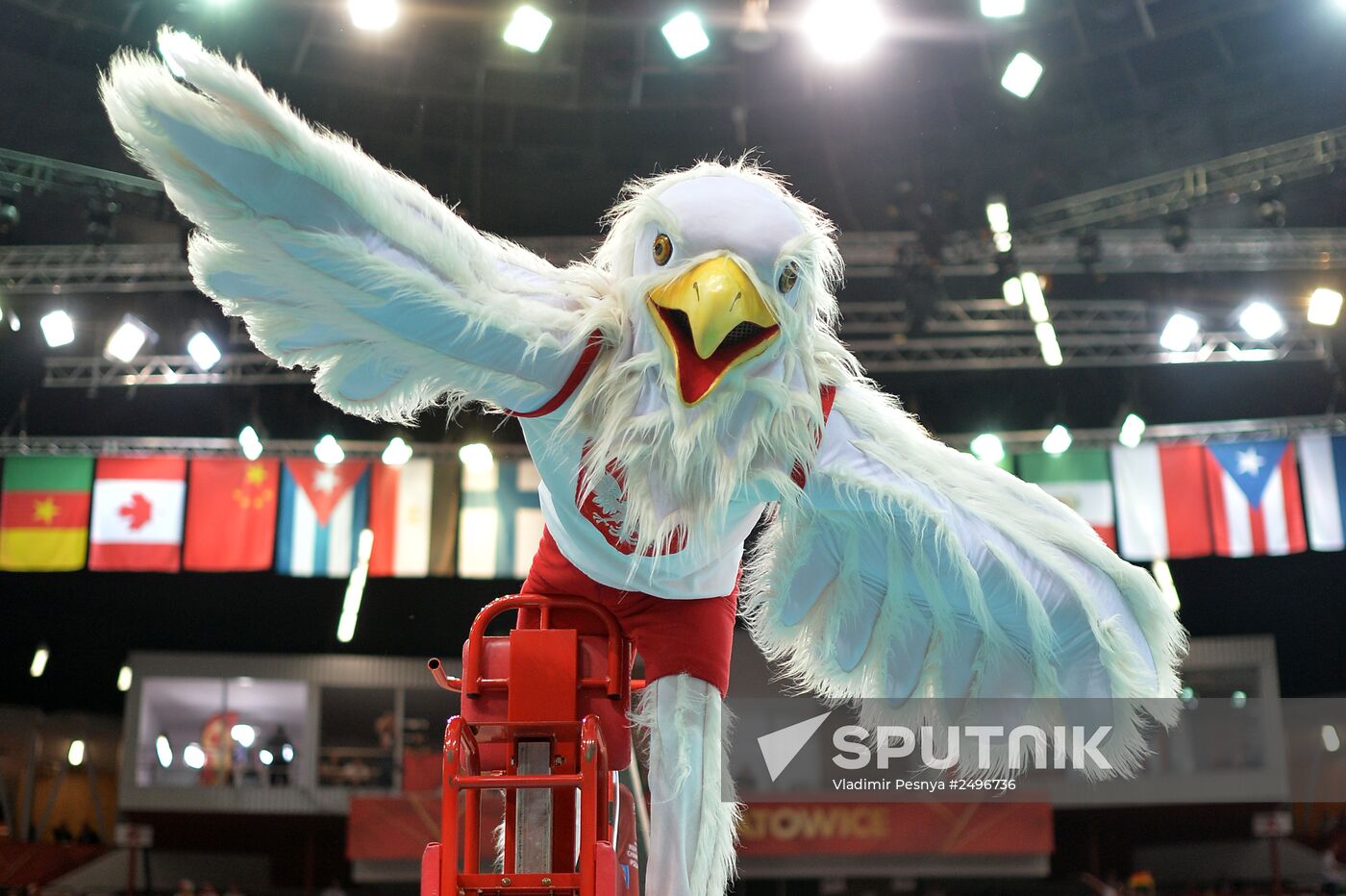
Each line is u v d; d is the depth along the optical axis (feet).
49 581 63.21
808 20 28.71
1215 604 64.23
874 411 10.69
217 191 8.56
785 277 9.29
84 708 66.23
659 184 9.78
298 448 47.14
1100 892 56.59
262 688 56.54
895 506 10.23
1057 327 45.47
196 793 54.65
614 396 9.36
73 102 38.73
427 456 46.29
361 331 9.26
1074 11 37.22
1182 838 60.64
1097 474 44.65
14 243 44.06
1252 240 41.73
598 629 10.39
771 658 11.53
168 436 54.24
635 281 9.45
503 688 10.05
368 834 49.60
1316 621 62.75
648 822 11.06
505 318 9.19
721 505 9.24
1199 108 40.60
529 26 27.20
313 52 38.81
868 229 46.37
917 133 42.24
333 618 65.77
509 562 44.73
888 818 48.32
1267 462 43.70
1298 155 40.04
